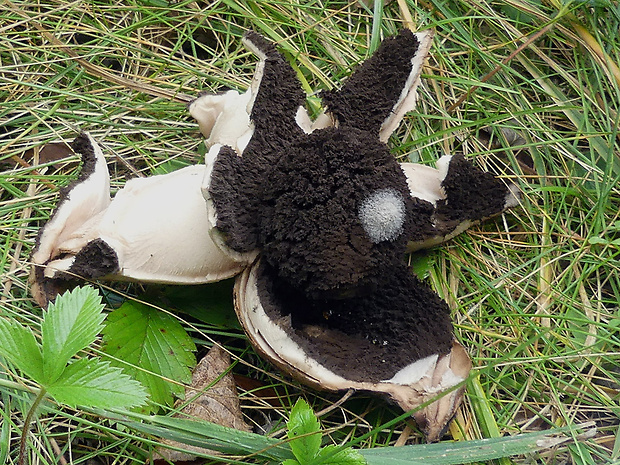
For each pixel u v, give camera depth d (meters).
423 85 0.44
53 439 0.34
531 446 0.34
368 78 0.36
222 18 0.45
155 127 0.42
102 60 0.44
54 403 0.34
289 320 0.33
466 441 0.34
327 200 0.31
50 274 0.33
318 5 0.46
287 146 0.33
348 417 0.35
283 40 0.44
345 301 0.35
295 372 0.33
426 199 0.38
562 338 0.38
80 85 0.43
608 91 0.43
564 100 0.43
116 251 0.33
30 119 0.41
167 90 0.42
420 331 0.35
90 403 0.28
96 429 0.34
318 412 0.33
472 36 0.45
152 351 0.35
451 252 0.40
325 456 0.30
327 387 0.33
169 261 0.33
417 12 0.45
